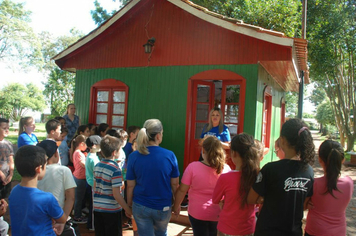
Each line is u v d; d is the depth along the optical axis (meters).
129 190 2.91
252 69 5.12
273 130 7.79
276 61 5.02
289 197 2.07
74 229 2.99
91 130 5.53
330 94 22.06
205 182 2.88
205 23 5.54
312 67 13.95
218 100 6.02
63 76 27.36
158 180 2.77
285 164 2.14
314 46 13.31
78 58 6.98
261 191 2.19
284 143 2.22
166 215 2.83
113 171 3.15
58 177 2.74
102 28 6.10
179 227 4.52
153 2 6.02
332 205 2.38
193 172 2.92
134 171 2.87
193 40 5.63
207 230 2.89
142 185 2.79
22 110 32.41
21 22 25.00
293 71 5.92
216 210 2.87
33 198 2.13
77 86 7.02
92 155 4.11
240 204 2.43
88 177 4.05
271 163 2.21
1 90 29.72
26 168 2.15
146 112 6.02
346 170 11.38
